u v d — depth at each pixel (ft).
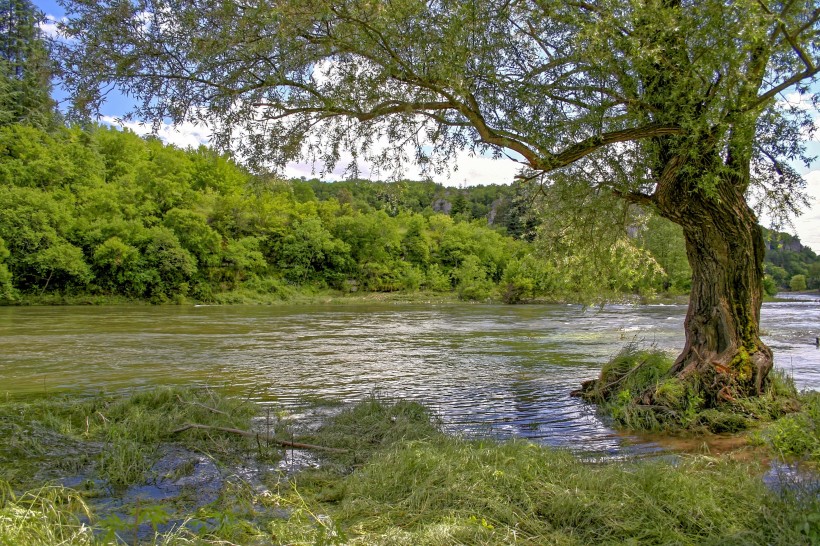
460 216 230.68
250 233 172.04
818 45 18.47
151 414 21.75
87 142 162.30
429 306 139.23
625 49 18.56
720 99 18.17
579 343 55.21
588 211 29.32
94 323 75.05
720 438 20.33
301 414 24.02
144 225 146.51
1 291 115.34
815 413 20.02
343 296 171.42
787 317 91.86
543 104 21.36
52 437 18.84
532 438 20.70
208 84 19.54
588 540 10.82
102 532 10.94
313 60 19.33
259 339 58.70
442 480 13.34
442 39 18.45
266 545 10.43
